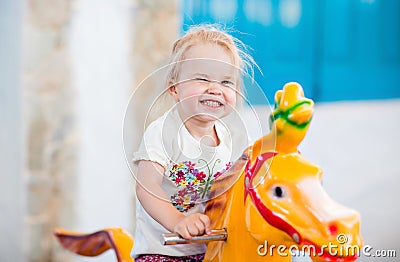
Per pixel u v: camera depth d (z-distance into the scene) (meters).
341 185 4.12
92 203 3.02
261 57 5.78
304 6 6.02
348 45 6.43
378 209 3.70
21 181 2.86
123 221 3.08
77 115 2.94
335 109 6.08
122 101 3.02
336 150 4.84
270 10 5.77
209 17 5.14
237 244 1.00
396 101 6.73
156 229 1.19
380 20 6.59
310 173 0.92
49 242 2.92
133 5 2.99
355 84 6.52
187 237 0.99
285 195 0.91
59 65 2.87
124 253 1.47
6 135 2.93
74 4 2.86
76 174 2.97
